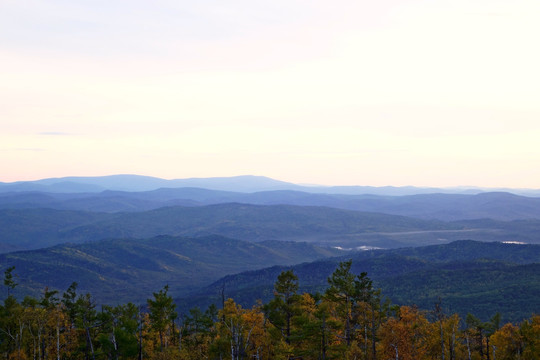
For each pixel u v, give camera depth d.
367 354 76.31
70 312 82.44
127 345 76.50
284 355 69.81
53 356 79.25
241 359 72.19
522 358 76.38
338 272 80.44
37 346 79.88
